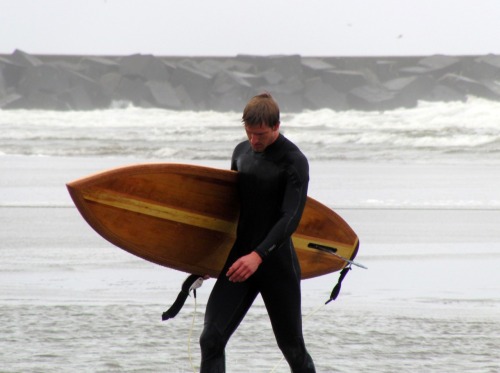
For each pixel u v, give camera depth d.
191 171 17.59
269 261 17.00
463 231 47.03
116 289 31.72
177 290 31.61
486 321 27.11
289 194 16.64
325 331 25.69
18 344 23.67
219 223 18.14
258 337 24.72
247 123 16.73
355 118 176.62
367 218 52.00
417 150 106.94
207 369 16.70
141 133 150.12
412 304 29.75
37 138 135.38
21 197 60.66
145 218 17.86
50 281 33.16
